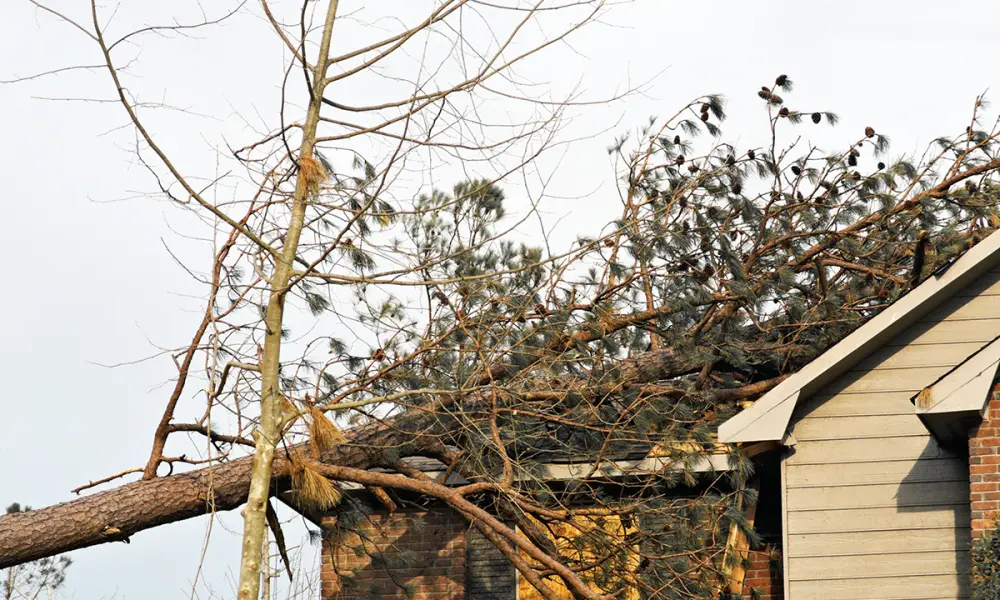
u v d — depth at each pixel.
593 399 11.75
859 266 13.88
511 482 11.28
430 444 11.81
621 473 11.65
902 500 11.30
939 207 14.11
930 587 11.05
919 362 11.60
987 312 11.62
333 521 13.00
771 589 12.26
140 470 10.88
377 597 12.20
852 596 11.12
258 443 9.00
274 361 9.19
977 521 10.11
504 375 11.67
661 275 12.23
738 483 11.22
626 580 10.81
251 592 8.59
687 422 11.84
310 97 9.48
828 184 14.41
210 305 9.29
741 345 13.06
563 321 11.48
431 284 9.21
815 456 11.52
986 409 10.34
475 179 12.44
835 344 11.40
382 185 9.36
